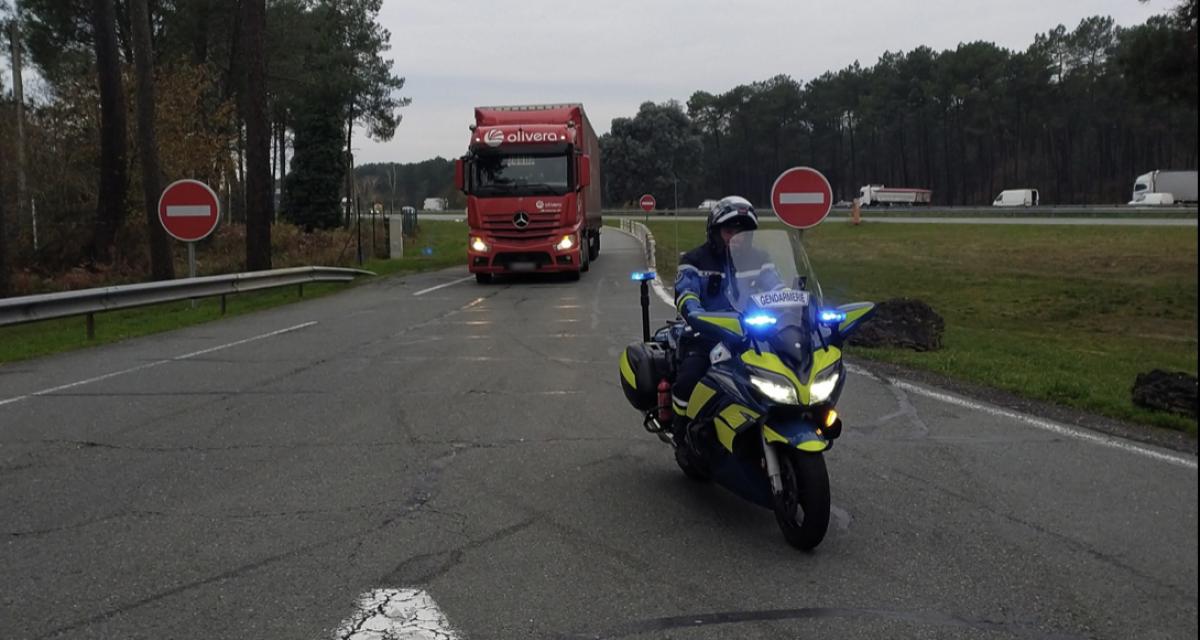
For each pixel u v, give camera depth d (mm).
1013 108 94812
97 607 4559
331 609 4527
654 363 6527
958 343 13781
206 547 5367
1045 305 20859
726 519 5844
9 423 8500
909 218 60656
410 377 10672
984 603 4559
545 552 5281
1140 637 4188
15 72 28875
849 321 5445
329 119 59031
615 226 75312
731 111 115812
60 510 6023
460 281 25391
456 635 4246
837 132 110438
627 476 6766
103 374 11156
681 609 4512
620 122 108938
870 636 4211
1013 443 7613
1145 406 8625
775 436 5055
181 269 29078
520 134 23516
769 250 5812
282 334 14656
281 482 6633
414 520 5824
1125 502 6086
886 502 6133
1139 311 19859
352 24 62250
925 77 99750
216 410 9016
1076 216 51812
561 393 9695
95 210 29391
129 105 30797
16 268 27484
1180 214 47188
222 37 45406
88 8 36969
